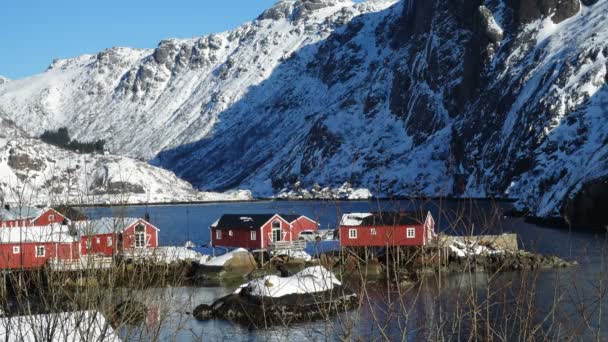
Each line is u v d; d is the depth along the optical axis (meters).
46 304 15.08
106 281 16.33
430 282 56.34
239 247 88.69
